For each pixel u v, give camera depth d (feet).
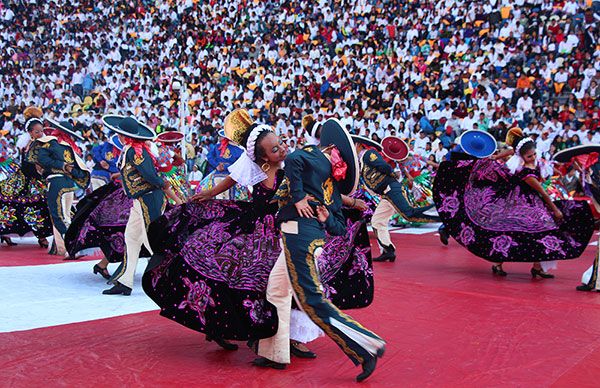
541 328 17.81
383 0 80.38
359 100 67.41
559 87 61.16
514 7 69.26
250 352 15.31
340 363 14.57
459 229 25.68
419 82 66.95
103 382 12.92
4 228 31.65
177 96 78.18
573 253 24.36
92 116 76.74
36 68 91.56
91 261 28.43
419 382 13.34
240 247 14.83
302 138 47.67
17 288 21.98
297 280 13.37
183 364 14.26
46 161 28.91
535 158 25.03
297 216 13.61
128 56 91.25
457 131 58.80
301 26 83.46
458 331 17.40
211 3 93.04
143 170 20.45
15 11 100.53
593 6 65.05
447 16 73.82
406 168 41.06
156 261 14.92
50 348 15.20
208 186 35.99
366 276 15.74
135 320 18.03
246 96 75.00
